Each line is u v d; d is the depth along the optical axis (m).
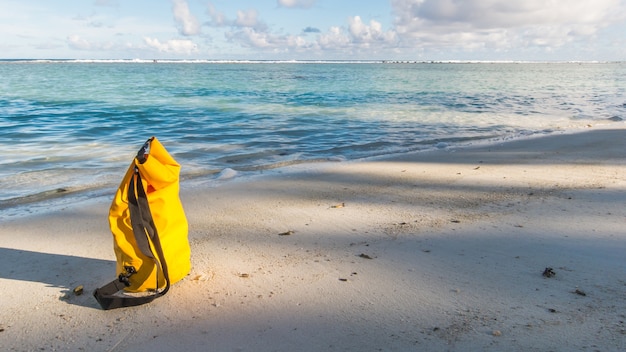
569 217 4.27
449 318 2.46
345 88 29.88
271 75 54.44
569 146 8.68
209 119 13.30
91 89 26.39
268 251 3.50
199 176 6.44
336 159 7.80
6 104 17.11
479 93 26.06
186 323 2.44
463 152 8.33
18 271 3.15
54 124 11.90
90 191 5.60
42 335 2.34
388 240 3.72
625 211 4.44
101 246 3.66
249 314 2.53
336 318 2.48
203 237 3.82
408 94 24.83
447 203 4.87
